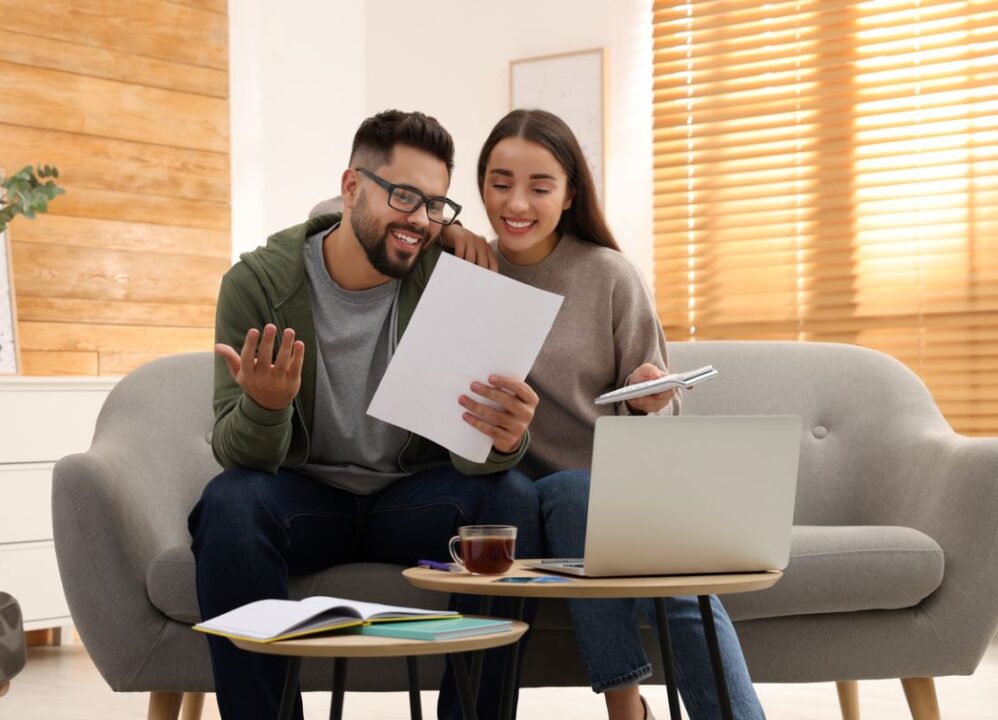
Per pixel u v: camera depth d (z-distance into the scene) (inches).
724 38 171.0
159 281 175.5
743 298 170.2
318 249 85.8
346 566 82.4
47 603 144.2
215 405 80.2
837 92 163.9
